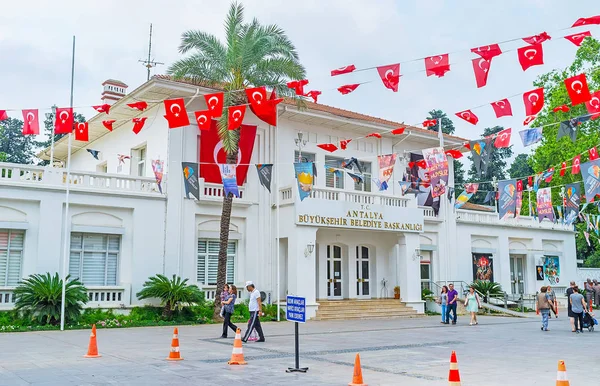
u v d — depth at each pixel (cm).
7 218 2050
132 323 2080
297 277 2439
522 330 2030
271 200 2648
